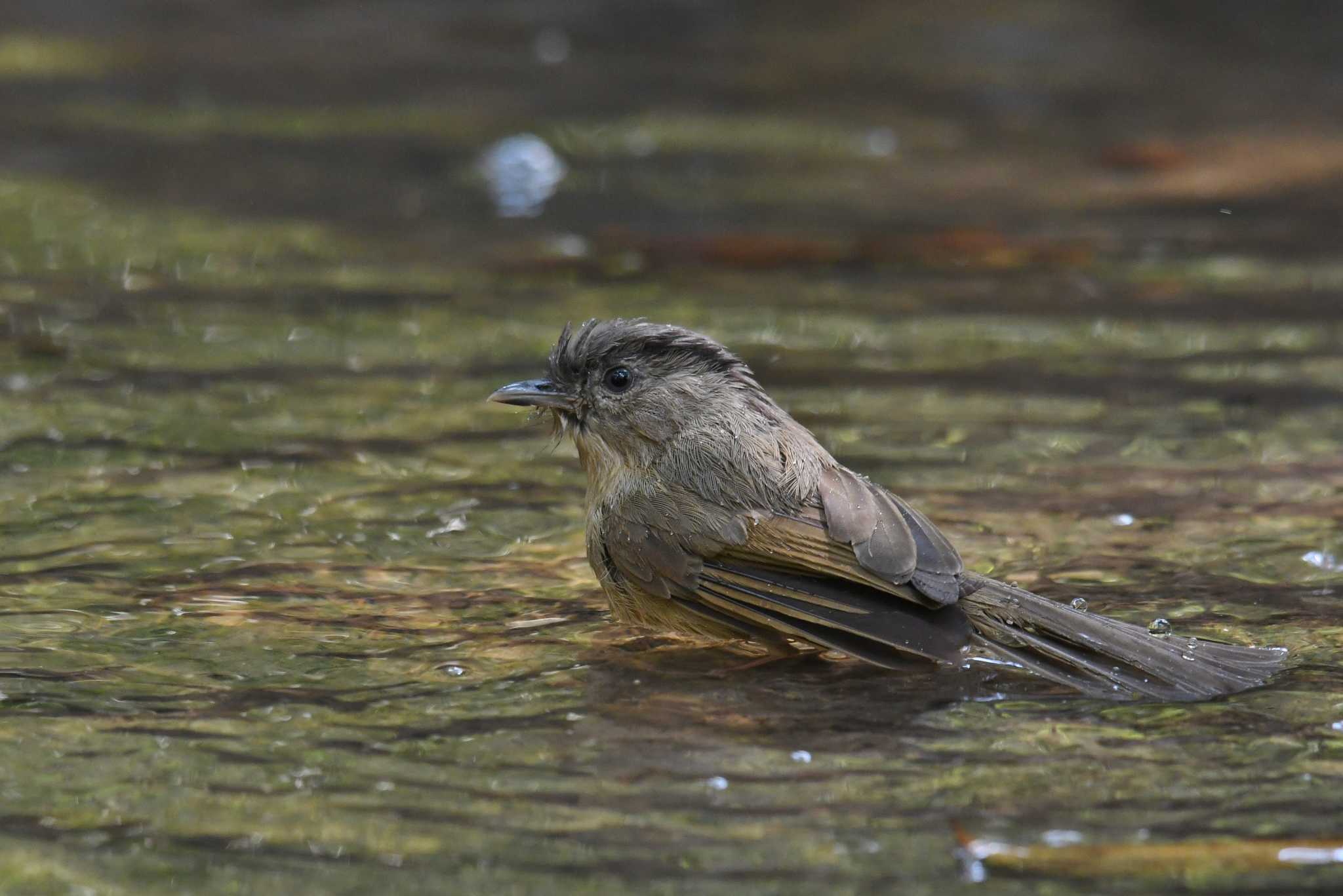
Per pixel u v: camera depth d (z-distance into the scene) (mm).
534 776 6727
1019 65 33906
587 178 23844
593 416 9188
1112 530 10156
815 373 14234
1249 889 5758
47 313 15883
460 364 14445
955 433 12438
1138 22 38156
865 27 37781
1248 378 13930
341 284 17531
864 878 5852
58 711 7324
